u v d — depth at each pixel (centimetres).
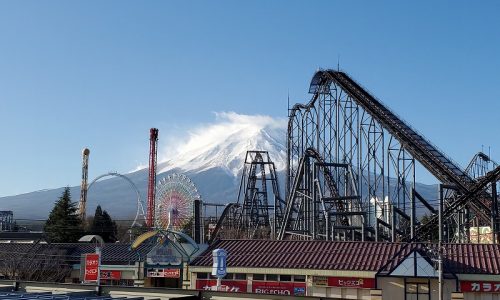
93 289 3284
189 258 5928
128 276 6650
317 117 9075
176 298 2822
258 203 12838
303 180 8862
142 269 6569
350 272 4878
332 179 8575
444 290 4625
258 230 11406
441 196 6334
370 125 8156
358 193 7900
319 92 9025
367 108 7862
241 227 11456
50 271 7550
